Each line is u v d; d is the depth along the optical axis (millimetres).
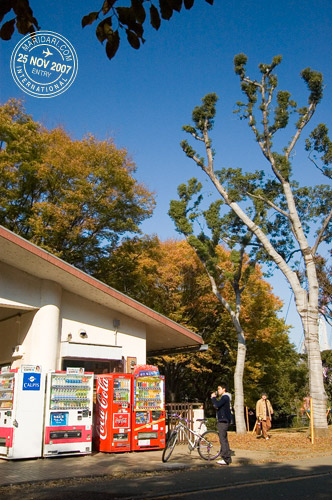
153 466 9805
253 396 30078
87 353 14391
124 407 12086
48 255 12742
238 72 19141
